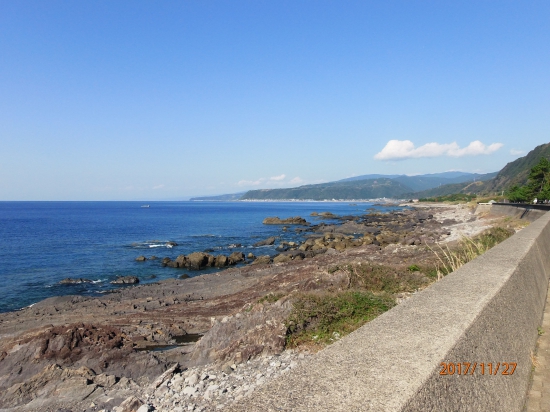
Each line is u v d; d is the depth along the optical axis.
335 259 22.41
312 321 8.73
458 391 2.24
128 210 151.88
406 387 1.85
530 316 4.79
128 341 11.22
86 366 9.33
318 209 160.62
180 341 12.05
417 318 2.83
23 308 17.92
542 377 4.11
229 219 92.38
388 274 11.79
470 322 2.72
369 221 75.12
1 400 8.13
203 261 29.92
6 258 33.56
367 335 2.55
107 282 24.50
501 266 4.61
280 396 1.86
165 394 7.54
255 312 9.87
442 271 12.01
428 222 61.44
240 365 8.09
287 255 30.17
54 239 48.03
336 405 1.74
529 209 34.66
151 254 36.12
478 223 43.03
